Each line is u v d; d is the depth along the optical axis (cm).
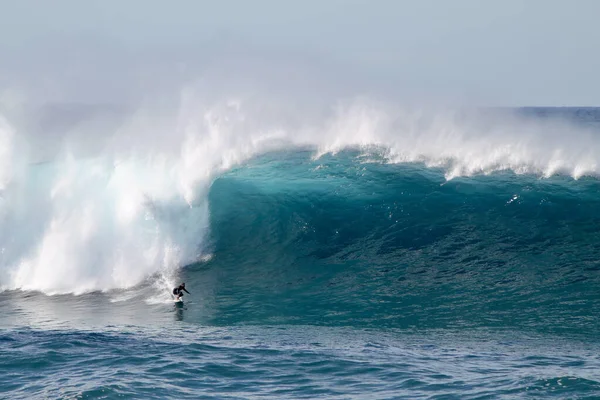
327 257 8806
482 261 8294
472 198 9781
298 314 7050
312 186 10250
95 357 5484
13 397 4503
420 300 7250
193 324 6800
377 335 6244
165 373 5038
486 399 4378
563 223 9119
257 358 5472
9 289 8650
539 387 4556
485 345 5825
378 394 4572
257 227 9500
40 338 6166
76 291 8444
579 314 6625
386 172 10669
